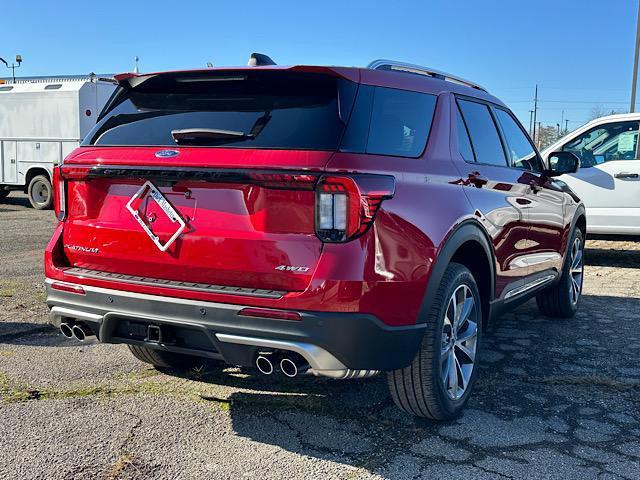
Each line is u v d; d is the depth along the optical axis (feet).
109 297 10.39
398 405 11.12
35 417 11.23
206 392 12.52
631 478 9.46
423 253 10.09
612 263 30.27
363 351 9.33
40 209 53.01
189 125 10.43
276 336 9.27
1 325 16.90
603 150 29.07
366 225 9.20
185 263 9.99
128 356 14.64
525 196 14.70
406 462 9.86
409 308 9.89
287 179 9.16
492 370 14.26
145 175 10.16
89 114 51.57
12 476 9.23
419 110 11.46
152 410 11.64
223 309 9.48
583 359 15.08
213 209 9.80
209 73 10.68
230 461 9.81
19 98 52.85
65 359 14.32
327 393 12.54
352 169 9.27
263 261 9.43
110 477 9.27
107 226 10.73
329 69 9.95
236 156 9.57
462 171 12.04
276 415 11.51
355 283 9.11
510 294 14.21
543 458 10.05
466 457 10.05
